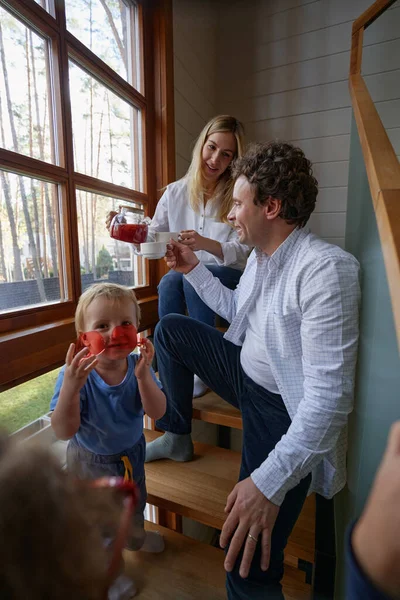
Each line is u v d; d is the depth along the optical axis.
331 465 0.86
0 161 0.99
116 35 1.58
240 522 0.72
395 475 0.26
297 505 0.79
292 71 2.31
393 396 0.55
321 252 0.79
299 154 0.86
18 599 0.20
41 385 1.17
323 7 2.17
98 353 0.84
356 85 1.26
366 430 0.70
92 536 0.25
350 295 0.73
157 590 0.95
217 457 1.25
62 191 1.26
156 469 1.18
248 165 0.88
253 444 0.91
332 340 0.72
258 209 0.88
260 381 0.97
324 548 0.94
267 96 2.40
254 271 1.08
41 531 0.22
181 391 1.18
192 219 1.63
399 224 0.43
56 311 1.24
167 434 1.22
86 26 1.38
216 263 1.58
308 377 0.75
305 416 0.72
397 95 2.01
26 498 0.22
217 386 1.16
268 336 0.88
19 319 1.08
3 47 1.01
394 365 0.55
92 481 0.30
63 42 1.22
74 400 0.80
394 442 0.28
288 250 0.86
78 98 1.34
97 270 1.50
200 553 1.08
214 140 1.45
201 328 1.13
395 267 0.38
